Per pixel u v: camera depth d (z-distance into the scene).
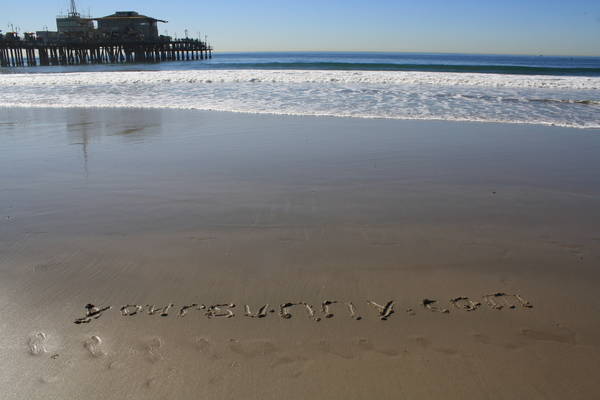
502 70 25.70
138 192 4.46
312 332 2.28
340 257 3.11
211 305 2.51
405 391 1.89
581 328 2.34
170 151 6.14
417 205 4.15
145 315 2.40
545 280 2.84
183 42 69.31
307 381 1.94
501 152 6.13
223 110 9.53
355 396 1.86
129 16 63.50
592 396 1.88
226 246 3.25
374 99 11.11
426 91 12.74
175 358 2.07
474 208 4.10
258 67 31.08
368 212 3.97
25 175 5.05
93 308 2.47
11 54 57.44
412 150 6.20
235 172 5.15
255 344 2.17
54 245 3.26
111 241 3.34
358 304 2.54
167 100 11.18
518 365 2.06
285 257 3.09
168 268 2.92
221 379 1.94
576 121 8.33
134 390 1.88
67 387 1.90
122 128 7.74
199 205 4.11
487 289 2.73
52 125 8.05
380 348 2.16
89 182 4.80
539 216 3.93
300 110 9.45
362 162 5.60
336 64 32.34
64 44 57.12
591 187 4.73
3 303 2.51
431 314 2.46
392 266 2.99
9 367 2.01
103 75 17.98
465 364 2.06
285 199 4.27
